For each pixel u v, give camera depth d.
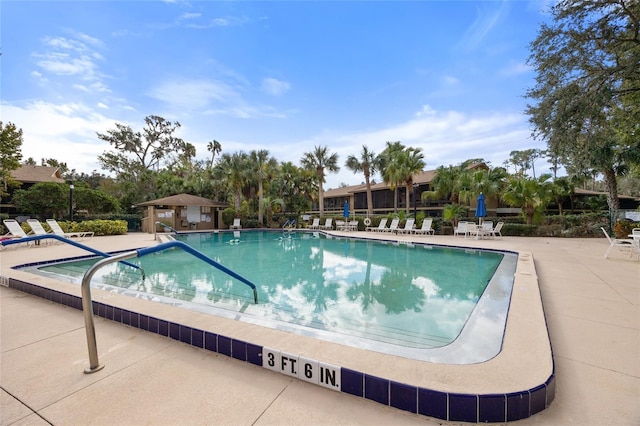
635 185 27.91
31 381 2.30
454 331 3.72
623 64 9.91
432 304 4.89
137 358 2.70
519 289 4.47
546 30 10.85
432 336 3.53
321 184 25.75
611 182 13.91
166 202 21.42
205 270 7.73
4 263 7.48
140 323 3.39
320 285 6.21
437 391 1.92
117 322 3.60
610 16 9.90
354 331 3.69
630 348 2.76
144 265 8.42
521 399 1.88
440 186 19.59
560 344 2.86
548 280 5.40
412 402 1.98
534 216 15.61
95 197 22.50
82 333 3.25
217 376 2.40
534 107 11.98
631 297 4.35
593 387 2.16
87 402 2.04
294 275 7.23
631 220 13.03
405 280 6.68
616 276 5.72
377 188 28.97
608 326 3.27
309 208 29.34
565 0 10.32
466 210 18.14
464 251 11.19
